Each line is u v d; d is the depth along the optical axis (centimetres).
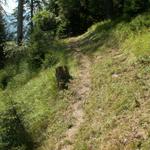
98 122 1323
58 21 3072
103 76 1616
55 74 1747
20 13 3039
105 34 2162
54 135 1423
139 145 1099
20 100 1803
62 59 2073
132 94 1351
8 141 1483
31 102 1728
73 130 1384
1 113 1625
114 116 1294
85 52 2058
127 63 1611
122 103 1332
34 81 1972
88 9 3325
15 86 2094
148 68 1466
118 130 1209
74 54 2092
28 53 2350
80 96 1566
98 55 1919
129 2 2228
